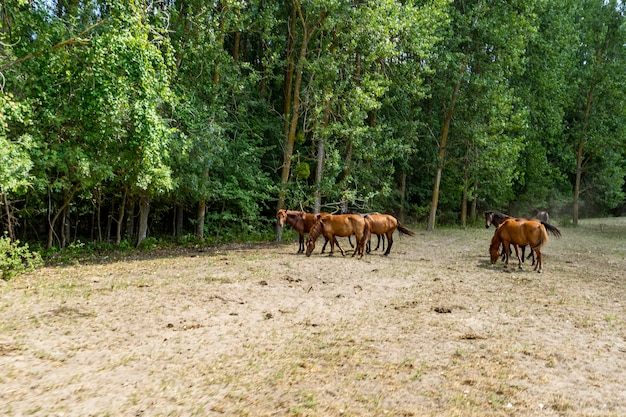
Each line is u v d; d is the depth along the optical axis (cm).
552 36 2738
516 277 1125
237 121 1983
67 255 1440
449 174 3031
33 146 1077
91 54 1066
